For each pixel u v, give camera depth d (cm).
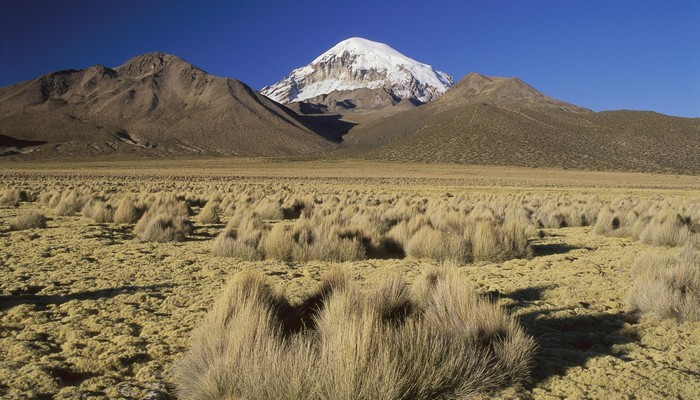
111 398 466
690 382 475
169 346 600
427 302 652
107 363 543
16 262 1143
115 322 693
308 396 425
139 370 536
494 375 481
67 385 501
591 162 13512
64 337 636
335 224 1645
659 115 16775
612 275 1016
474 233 1358
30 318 705
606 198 4262
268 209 2406
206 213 2178
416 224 1545
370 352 441
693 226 1675
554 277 997
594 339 621
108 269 1076
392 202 3506
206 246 1469
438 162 14938
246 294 596
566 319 700
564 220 2286
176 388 488
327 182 7775
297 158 18650
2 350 583
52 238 1546
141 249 1378
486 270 1102
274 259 1262
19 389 479
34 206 2853
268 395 432
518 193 5284
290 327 614
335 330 496
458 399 452
